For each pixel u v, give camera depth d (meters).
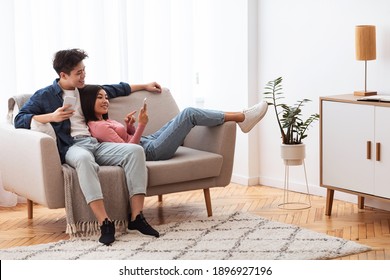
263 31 5.34
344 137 4.42
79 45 5.20
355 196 4.84
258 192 5.26
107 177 4.14
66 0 5.14
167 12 5.54
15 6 5.03
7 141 4.38
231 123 4.48
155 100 4.79
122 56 5.38
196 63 5.81
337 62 4.85
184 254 3.73
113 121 4.49
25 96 4.53
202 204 4.94
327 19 4.88
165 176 4.27
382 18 4.55
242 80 5.42
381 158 4.23
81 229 4.12
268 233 4.08
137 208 4.12
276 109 5.25
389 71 4.54
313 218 4.50
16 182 4.38
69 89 4.39
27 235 4.26
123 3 5.32
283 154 4.73
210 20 5.64
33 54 5.07
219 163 4.46
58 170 4.07
